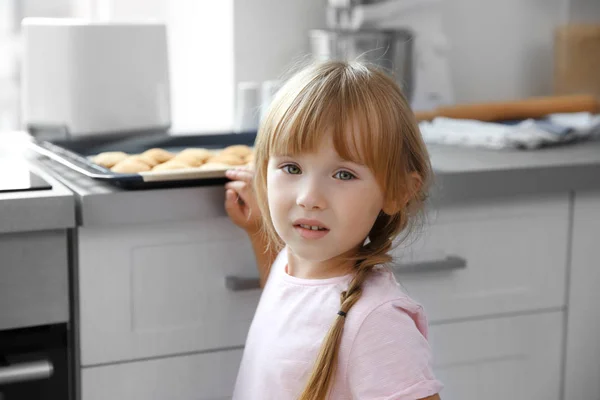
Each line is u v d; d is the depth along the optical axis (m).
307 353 1.22
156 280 1.50
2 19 2.26
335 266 1.27
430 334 1.71
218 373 1.57
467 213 1.69
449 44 2.35
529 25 2.44
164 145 1.88
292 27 2.28
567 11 2.47
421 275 1.68
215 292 1.55
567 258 1.79
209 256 1.53
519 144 1.93
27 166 1.67
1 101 2.30
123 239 1.47
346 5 2.16
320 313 1.23
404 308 1.21
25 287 1.41
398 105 1.23
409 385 1.15
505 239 1.73
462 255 1.70
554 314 1.80
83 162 1.57
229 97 2.26
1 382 1.39
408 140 1.24
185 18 2.33
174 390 1.55
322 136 1.17
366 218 1.21
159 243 1.49
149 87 1.89
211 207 1.49
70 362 1.49
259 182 1.32
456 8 2.34
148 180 1.43
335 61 1.28
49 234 1.41
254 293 1.57
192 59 2.33
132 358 1.51
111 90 1.83
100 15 2.30
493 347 1.76
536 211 1.74
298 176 1.21
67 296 1.44
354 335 1.17
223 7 2.25
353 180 1.20
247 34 2.24
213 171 1.47
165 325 1.52
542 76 2.48
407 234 1.34
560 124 2.11
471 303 1.73
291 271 1.31
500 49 2.42
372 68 1.26
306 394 1.17
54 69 1.82
